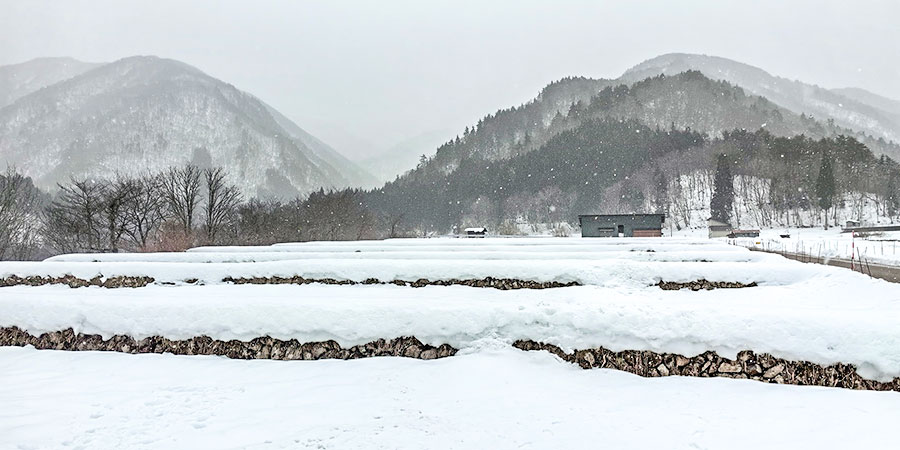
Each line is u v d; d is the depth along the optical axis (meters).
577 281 13.52
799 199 87.50
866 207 84.88
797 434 4.82
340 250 22.77
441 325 8.04
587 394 6.20
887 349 6.31
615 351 7.26
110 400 6.18
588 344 7.40
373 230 67.75
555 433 4.96
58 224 38.88
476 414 5.53
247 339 8.46
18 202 40.28
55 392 6.55
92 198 40.28
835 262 20.92
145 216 42.97
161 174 50.16
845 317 6.75
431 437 4.91
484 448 4.65
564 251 19.53
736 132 132.88
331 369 7.53
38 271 15.92
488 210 122.38
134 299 9.59
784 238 54.66
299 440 4.88
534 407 5.72
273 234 50.91
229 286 13.40
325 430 5.13
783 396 6.00
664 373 7.02
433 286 13.70
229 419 5.48
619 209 108.56
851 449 4.45
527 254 17.47
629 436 4.86
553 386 6.50
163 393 6.45
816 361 6.57
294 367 7.73
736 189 101.31
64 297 9.98
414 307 8.33
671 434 4.89
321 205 62.88
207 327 8.67
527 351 7.63
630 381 6.72
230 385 6.81
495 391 6.29
